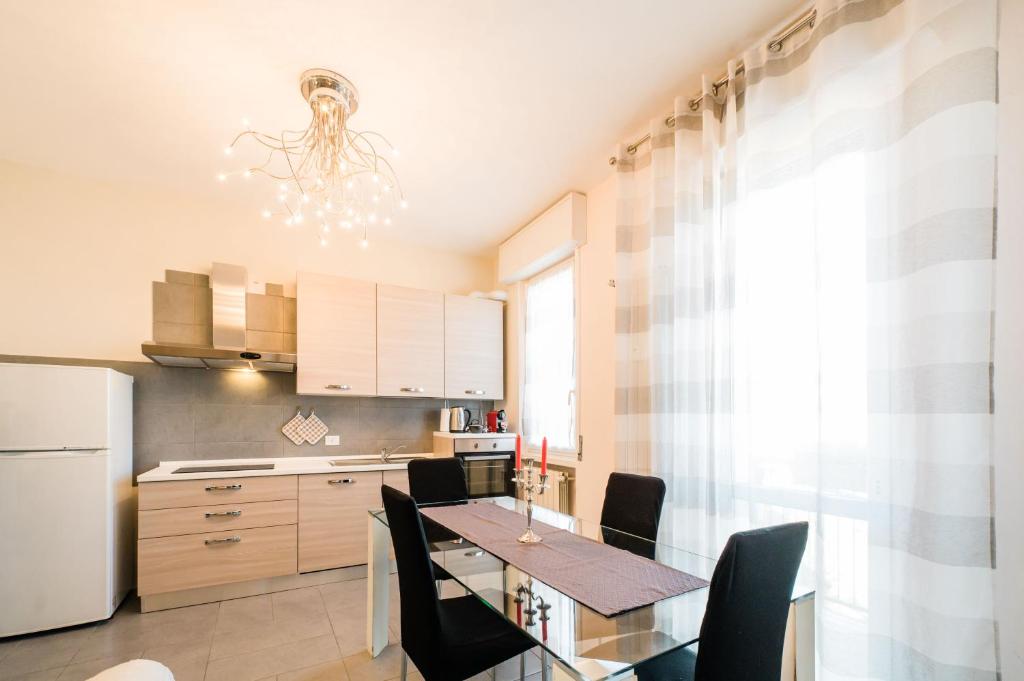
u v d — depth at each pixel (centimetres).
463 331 418
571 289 357
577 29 185
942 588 124
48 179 300
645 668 129
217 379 342
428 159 285
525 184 318
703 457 214
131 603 278
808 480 176
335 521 320
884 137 151
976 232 125
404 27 184
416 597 140
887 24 154
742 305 199
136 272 321
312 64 204
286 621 255
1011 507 125
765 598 104
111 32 185
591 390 315
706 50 199
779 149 191
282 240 373
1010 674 123
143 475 271
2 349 285
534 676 204
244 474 295
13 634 230
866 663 146
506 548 168
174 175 306
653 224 238
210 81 215
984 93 125
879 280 148
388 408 404
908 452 135
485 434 388
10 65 203
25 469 238
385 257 421
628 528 203
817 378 163
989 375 123
